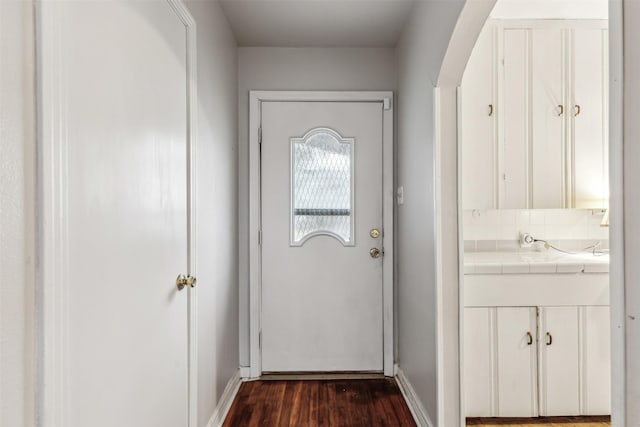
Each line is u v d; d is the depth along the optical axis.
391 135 2.76
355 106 2.77
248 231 2.76
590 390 2.12
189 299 1.60
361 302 2.76
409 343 2.41
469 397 2.12
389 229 2.75
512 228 2.69
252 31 2.54
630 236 0.69
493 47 2.40
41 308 0.75
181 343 1.52
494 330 2.12
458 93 1.83
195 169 1.65
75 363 0.84
